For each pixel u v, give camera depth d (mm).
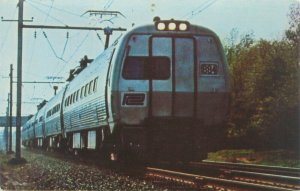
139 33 14727
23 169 20547
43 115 42438
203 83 14734
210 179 11828
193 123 14695
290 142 32000
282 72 33344
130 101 14547
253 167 18297
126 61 14617
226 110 14914
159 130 14578
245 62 38750
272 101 32406
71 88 26922
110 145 17047
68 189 12789
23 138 76875
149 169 15641
